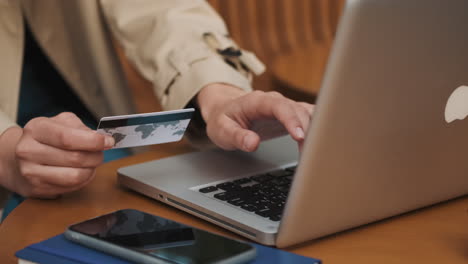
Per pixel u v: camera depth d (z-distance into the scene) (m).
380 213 0.77
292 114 0.87
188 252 0.60
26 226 0.83
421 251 0.75
